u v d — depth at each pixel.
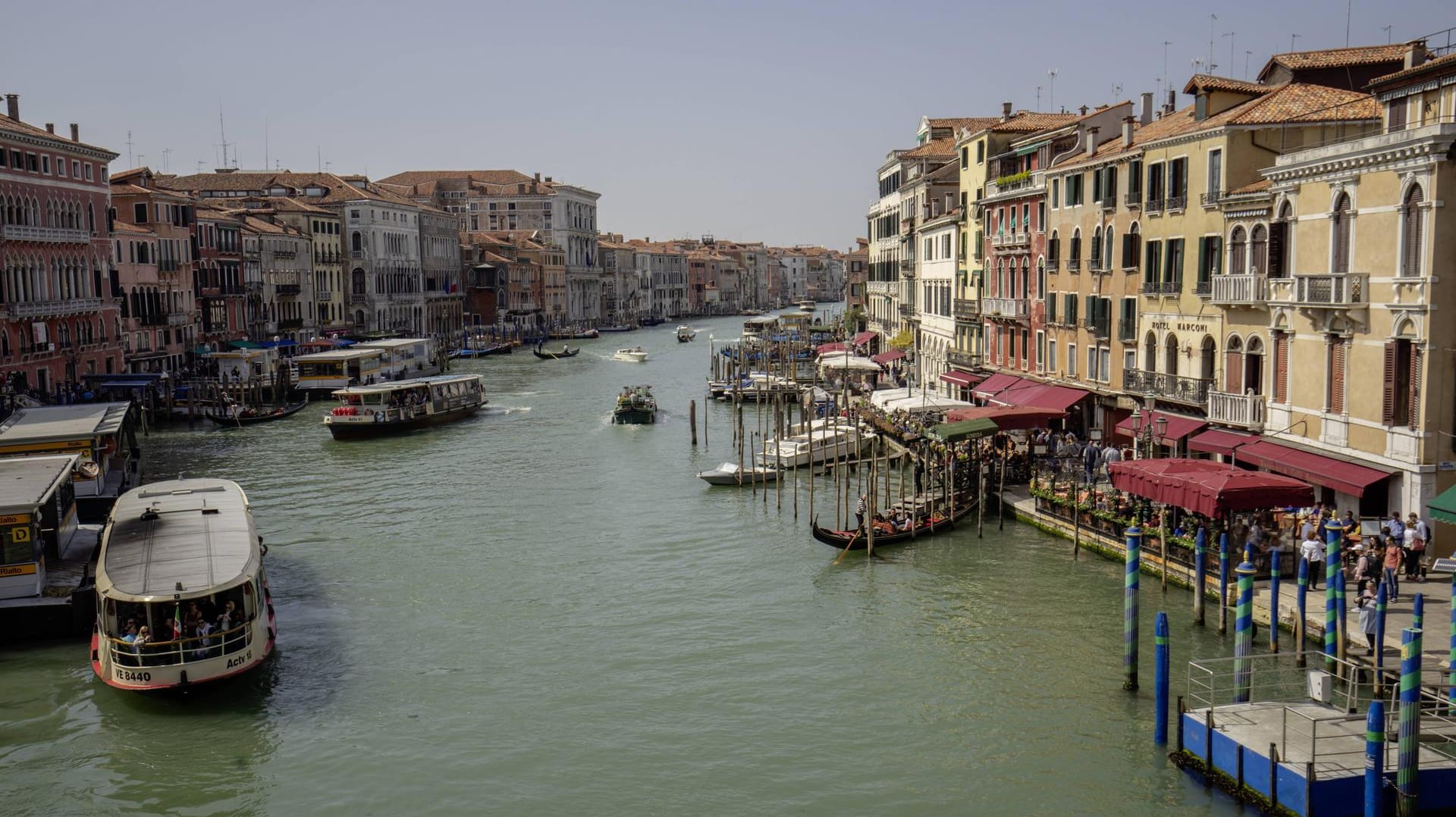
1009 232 49.38
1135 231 37.62
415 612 28.00
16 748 20.70
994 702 21.98
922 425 45.88
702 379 87.56
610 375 91.62
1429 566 24.53
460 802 18.92
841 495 41.41
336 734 21.31
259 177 111.19
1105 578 29.05
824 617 27.12
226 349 79.19
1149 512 29.44
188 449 53.38
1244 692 19.80
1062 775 19.09
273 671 24.20
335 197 109.19
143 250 73.00
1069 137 44.12
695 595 29.11
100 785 19.48
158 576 22.72
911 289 71.56
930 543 32.88
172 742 21.00
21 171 58.31
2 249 56.16
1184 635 24.39
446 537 35.19
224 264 84.62
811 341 110.38
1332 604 20.58
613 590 29.58
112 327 67.56
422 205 126.62
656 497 41.28
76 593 25.59
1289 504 25.02
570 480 44.66
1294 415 29.30
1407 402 25.28
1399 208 25.20
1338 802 16.34
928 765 19.72
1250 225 31.25
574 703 22.59
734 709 22.19
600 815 18.47
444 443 55.00
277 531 36.00
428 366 92.06
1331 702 19.42
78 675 23.84
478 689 23.28
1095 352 40.59
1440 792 16.23
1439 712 18.44
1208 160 33.19
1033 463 38.00
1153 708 21.44
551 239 158.38
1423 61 27.45
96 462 35.31
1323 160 27.48
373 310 110.88
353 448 53.47
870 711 21.88
